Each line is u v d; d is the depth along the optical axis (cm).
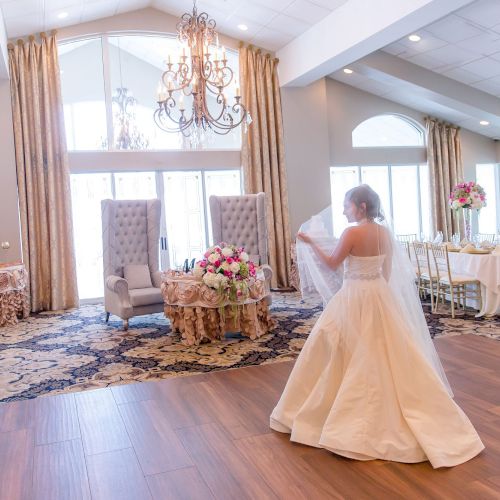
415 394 279
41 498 254
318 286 327
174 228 933
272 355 495
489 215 1195
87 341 589
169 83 552
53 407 380
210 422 339
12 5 693
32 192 828
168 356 509
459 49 827
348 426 277
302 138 953
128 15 881
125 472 277
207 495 249
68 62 873
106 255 691
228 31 905
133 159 890
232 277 551
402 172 1114
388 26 639
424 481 250
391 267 298
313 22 798
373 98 1056
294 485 254
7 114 802
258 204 759
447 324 590
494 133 1144
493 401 348
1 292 701
